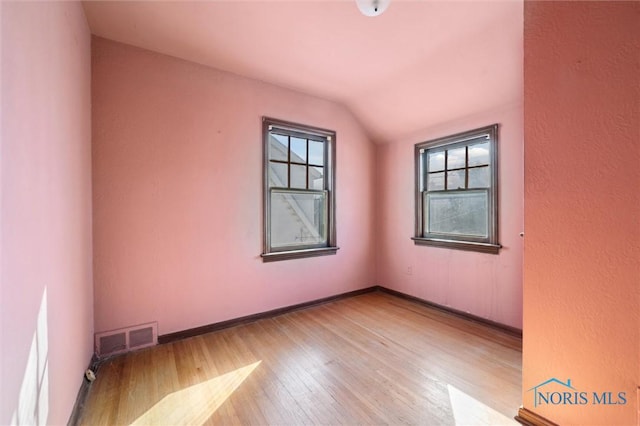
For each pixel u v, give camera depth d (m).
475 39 2.04
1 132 0.75
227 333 2.44
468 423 1.41
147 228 2.20
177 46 2.16
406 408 1.51
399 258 3.44
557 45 1.06
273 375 1.82
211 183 2.47
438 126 2.96
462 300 2.79
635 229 0.90
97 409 1.51
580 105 1.01
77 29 1.62
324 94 3.02
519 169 2.36
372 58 2.31
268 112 2.77
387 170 3.57
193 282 2.39
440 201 3.06
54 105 1.21
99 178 2.02
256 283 2.73
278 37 2.05
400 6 1.73
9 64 0.80
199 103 2.41
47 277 1.09
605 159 0.96
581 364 1.02
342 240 3.37
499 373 1.83
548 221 1.10
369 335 2.39
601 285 0.97
